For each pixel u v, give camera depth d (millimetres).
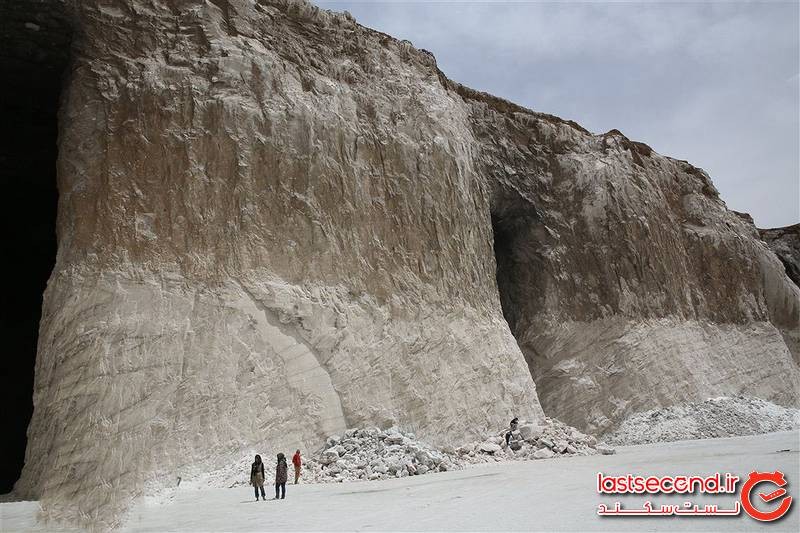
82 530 9992
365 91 21656
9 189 23078
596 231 28953
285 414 16344
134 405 14516
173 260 16328
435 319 20531
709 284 32750
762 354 32938
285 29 20547
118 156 16469
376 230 20203
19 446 22578
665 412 26969
